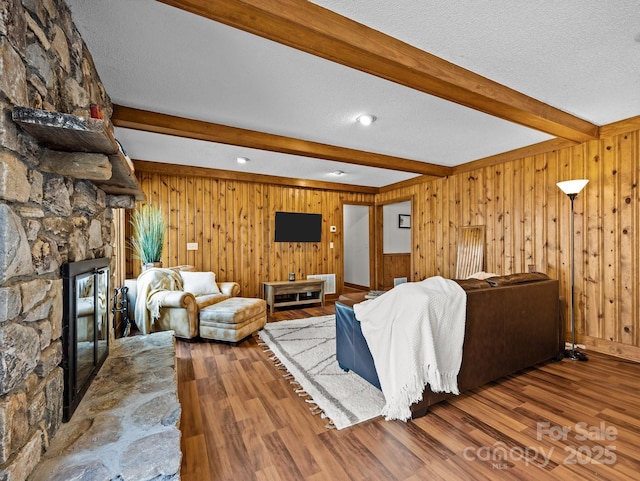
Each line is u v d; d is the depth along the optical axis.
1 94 0.97
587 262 3.34
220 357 3.14
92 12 1.56
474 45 1.87
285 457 1.67
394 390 1.98
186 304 3.48
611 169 3.15
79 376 1.59
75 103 1.64
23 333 1.06
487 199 4.39
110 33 1.72
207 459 1.66
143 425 1.42
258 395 2.36
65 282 1.43
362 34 1.69
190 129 2.92
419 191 5.58
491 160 4.25
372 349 2.18
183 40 1.79
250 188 5.48
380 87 2.36
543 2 1.50
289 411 2.13
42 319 1.22
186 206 4.96
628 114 2.91
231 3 1.38
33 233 1.17
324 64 2.05
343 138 3.53
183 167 4.72
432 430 1.90
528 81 2.30
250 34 1.74
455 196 4.88
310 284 5.49
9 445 0.97
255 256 5.52
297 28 1.54
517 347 2.58
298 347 3.41
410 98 2.54
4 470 0.94
